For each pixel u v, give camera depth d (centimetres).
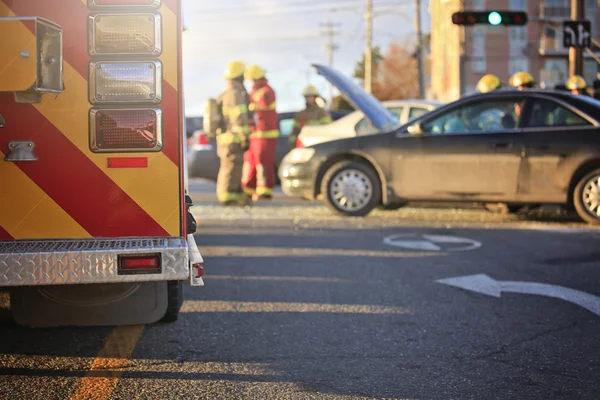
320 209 1205
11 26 355
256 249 827
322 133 1329
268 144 1335
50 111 400
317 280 671
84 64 401
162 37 404
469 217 1091
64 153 403
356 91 1178
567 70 5653
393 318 547
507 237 899
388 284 656
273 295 616
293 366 439
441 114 1044
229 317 548
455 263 746
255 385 406
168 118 407
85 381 411
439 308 576
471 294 621
